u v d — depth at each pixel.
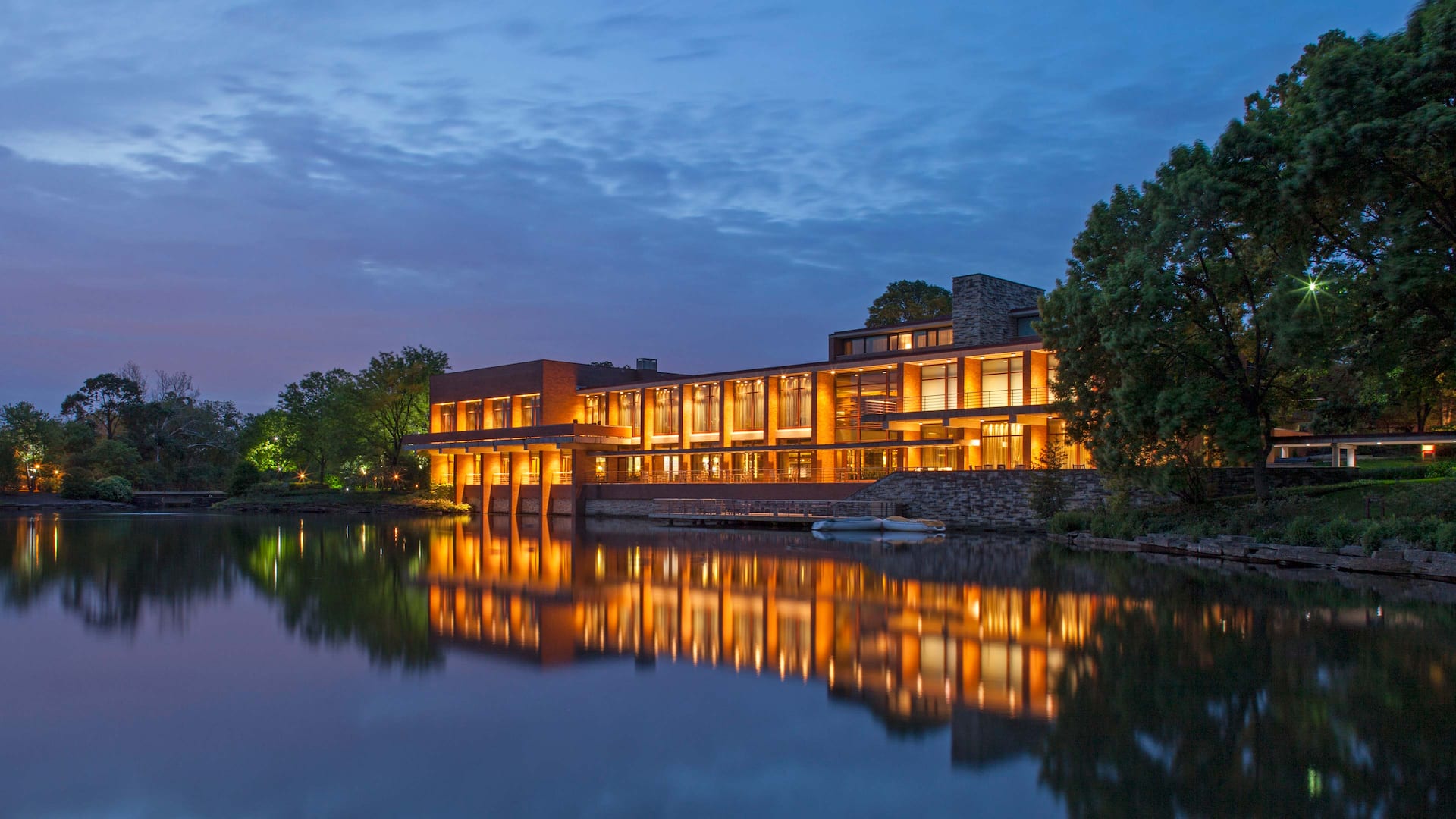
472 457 83.88
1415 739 10.27
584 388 76.50
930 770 9.52
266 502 85.56
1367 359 30.28
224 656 15.21
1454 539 24.02
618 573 27.83
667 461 70.94
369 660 14.90
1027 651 15.16
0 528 52.25
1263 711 11.41
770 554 34.38
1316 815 8.18
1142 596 21.31
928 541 41.81
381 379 89.31
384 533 49.69
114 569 28.84
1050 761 9.73
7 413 97.44
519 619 18.91
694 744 10.44
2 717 11.53
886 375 59.84
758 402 65.81
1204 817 8.19
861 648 15.61
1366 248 29.27
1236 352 34.25
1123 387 34.31
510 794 8.91
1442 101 25.36
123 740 10.61
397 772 9.54
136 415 114.31
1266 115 31.45
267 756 10.03
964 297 57.38
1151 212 35.50
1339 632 16.36
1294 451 52.41
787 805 8.61
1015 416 50.25
